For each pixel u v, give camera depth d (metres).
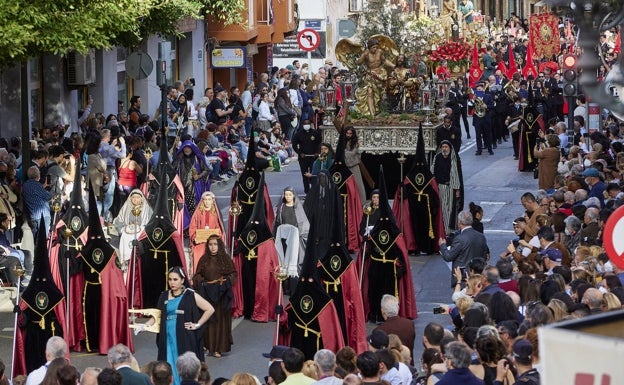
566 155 39.78
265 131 50.44
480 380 13.70
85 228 23.12
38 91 40.47
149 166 33.25
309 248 21.05
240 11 55.72
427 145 36.66
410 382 15.76
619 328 6.50
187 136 33.66
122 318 22.98
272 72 59.56
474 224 26.59
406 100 38.22
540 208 26.47
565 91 40.00
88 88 44.25
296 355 15.43
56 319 21.33
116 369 15.45
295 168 48.62
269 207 29.55
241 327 25.17
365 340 22.34
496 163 49.59
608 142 38.44
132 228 26.08
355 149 34.38
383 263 25.02
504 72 70.44
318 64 72.69
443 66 58.44
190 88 46.72
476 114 52.09
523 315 18.39
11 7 27.61
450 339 15.57
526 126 46.50
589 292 16.78
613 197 27.91
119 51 47.72
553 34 71.06
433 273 29.78
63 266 22.92
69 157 31.00
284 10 65.31
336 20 73.38
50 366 14.99
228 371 22.12
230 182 44.31
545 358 6.34
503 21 120.25
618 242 15.38
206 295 22.61
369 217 26.44
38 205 28.64
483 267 20.38
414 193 31.72
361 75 38.12
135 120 41.25
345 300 22.22
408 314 25.19
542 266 22.02
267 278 25.45
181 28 50.91
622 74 9.80
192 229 26.19
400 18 43.34
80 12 29.78
